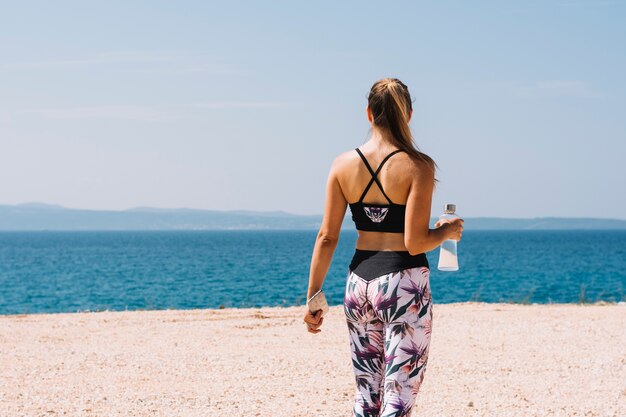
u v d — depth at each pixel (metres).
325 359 8.85
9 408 6.33
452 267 4.11
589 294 32.09
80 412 6.21
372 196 3.81
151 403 6.55
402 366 3.78
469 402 6.65
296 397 6.83
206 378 7.72
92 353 9.25
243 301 27.88
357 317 3.92
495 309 14.25
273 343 10.12
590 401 6.73
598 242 163.75
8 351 9.42
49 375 7.86
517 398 6.85
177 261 70.31
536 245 136.12
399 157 3.76
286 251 102.44
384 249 3.82
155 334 10.95
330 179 3.96
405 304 3.77
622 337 10.56
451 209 4.02
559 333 11.00
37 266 62.28
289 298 29.30
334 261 69.44
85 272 52.66
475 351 9.48
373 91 3.87
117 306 27.94
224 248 119.19
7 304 29.69
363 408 3.97
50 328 11.60
